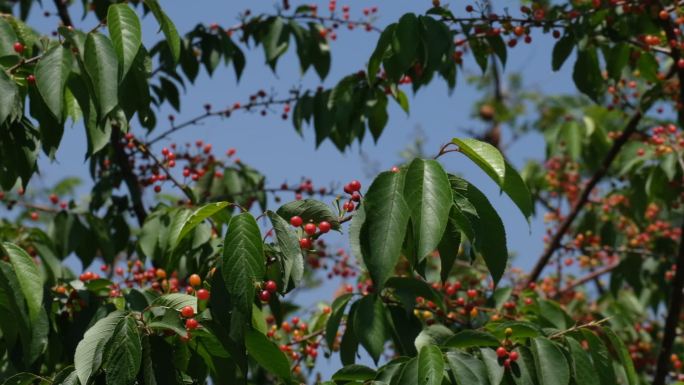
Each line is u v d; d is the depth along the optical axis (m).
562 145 10.86
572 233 10.45
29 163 5.30
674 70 8.26
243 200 8.60
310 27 8.37
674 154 8.08
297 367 6.72
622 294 10.55
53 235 7.79
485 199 4.14
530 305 6.77
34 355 4.65
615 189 9.55
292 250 4.09
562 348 4.70
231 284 3.99
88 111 4.84
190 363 4.62
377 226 3.94
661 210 9.98
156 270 6.56
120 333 4.01
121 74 4.61
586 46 7.47
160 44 8.07
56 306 5.35
